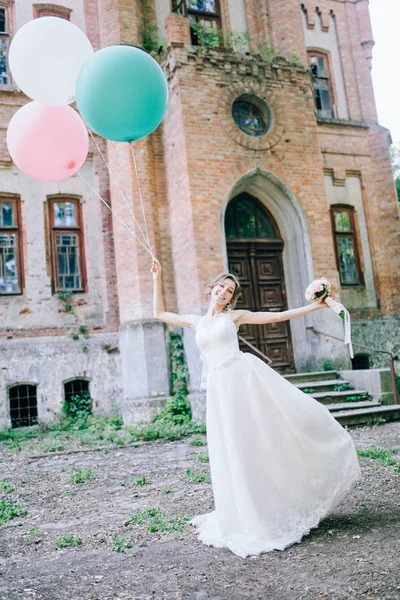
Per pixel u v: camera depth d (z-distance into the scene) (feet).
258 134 40.86
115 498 17.84
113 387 40.96
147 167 40.37
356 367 45.39
